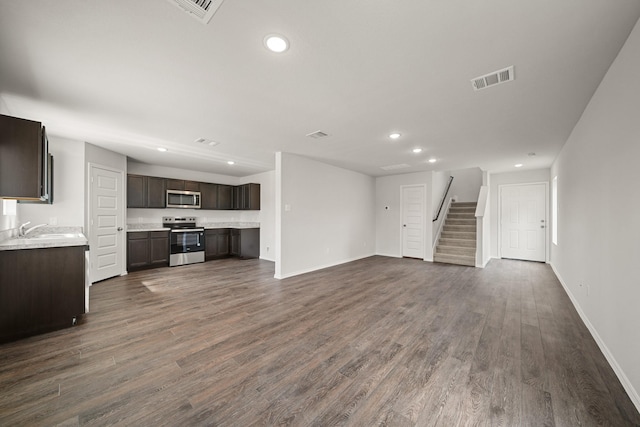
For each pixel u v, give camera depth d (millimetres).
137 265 5250
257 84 2273
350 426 1441
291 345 2330
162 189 5781
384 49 1791
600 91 2254
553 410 1561
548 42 1707
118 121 3162
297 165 5039
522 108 2746
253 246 6965
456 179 8922
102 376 1867
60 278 2631
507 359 2115
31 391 1697
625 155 1823
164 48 1784
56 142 3779
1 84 2266
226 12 1456
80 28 1581
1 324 2359
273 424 1454
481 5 1404
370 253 7348
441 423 1463
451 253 6578
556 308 3252
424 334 2551
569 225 3699
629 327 1745
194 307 3252
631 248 1740
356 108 2756
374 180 7605
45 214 3684
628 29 1592
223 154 4910
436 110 2801
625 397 1674
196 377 1866
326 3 1396
